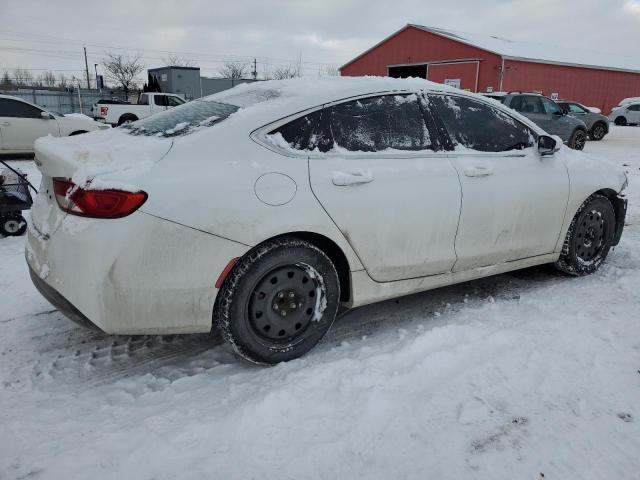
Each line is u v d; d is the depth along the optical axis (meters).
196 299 2.52
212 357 2.99
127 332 2.47
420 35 27.41
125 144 2.67
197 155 2.56
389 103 3.16
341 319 3.46
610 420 2.38
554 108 14.87
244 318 2.66
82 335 3.25
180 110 3.25
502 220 3.51
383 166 3.01
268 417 2.34
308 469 2.07
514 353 2.91
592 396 2.55
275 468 2.07
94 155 2.51
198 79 35.44
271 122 2.76
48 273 2.51
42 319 3.45
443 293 3.91
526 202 3.61
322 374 2.69
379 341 3.13
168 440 2.21
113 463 2.09
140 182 2.37
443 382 2.65
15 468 2.06
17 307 3.62
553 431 2.31
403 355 2.89
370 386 2.60
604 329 3.22
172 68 34.44
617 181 4.26
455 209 3.24
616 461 2.14
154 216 2.37
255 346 2.73
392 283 3.15
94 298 2.36
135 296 2.40
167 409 2.44
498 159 3.54
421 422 2.35
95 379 2.75
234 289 2.60
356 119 3.01
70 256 2.39
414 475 2.05
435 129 3.32
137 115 20.78
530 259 3.84
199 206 2.45
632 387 2.62
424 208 3.11
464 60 25.53
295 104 2.85
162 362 2.93
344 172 2.85
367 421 2.34
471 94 3.59
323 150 2.87
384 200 2.96
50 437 2.25
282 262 2.70
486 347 2.98
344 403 2.46
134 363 2.92
